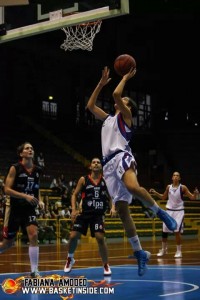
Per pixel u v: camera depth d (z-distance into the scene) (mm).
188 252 13250
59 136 28094
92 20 8039
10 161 23359
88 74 29703
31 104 28234
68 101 29703
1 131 25812
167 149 30953
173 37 31484
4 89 27109
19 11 8844
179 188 11484
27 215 7074
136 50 31125
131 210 23406
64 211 18500
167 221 5145
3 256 12133
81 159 27172
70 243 7941
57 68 28984
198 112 32344
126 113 5355
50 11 8508
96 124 30312
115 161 5320
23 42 25703
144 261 5391
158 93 32594
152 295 5754
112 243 18172
